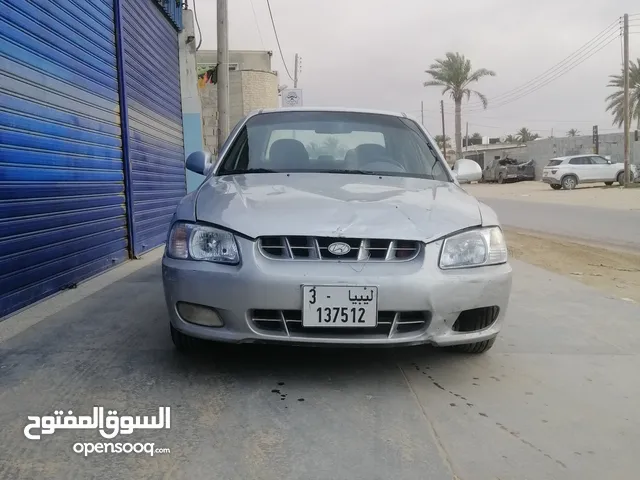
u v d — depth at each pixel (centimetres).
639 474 218
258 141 407
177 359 328
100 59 629
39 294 470
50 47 498
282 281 266
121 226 691
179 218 300
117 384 292
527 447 237
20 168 438
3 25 415
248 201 300
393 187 341
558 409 274
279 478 210
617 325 420
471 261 288
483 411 270
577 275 646
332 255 273
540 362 338
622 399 287
